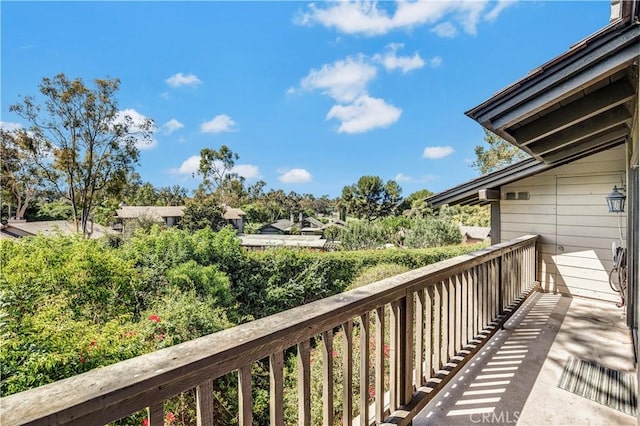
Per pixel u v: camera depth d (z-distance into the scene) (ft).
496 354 9.18
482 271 9.54
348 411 4.56
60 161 58.80
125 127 64.23
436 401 7.02
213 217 90.94
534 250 16.02
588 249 14.89
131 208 102.01
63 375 10.65
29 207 82.58
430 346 6.79
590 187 14.82
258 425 15.60
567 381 7.77
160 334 17.39
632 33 5.13
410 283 5.92
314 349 16.48
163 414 2.57
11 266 17.46
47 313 12.42
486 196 16.62
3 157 57.72
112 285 21.07
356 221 47.42
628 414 6.55
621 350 9.41
